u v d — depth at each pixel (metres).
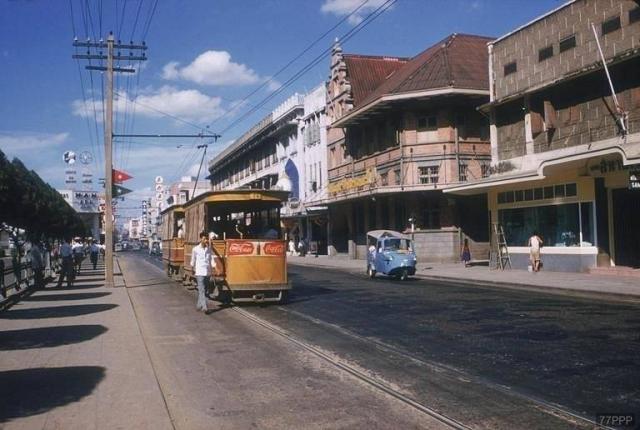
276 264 17.72
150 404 7.06
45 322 14.17
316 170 54.06
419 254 38.50
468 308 15.55
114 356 9.94
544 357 9.22
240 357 10.01
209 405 7.15
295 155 59.31
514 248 29.97
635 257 23.89
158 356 10.15
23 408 6.93
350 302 17.84
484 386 7.68
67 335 12.14
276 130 62.22
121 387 7.87
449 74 38.03
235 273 17.31
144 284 27.09
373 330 12.44
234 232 18.55
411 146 39.09
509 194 30.44
